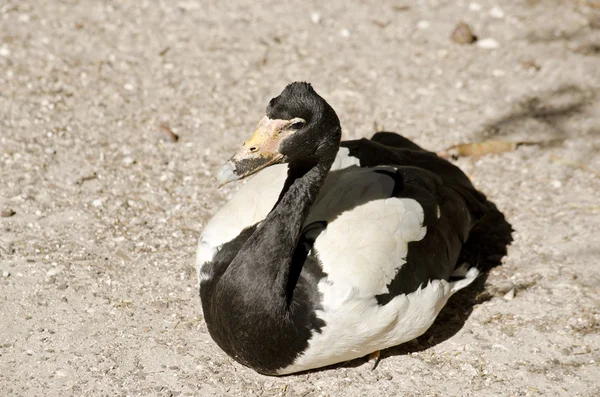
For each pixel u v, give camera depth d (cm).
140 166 1189
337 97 1358
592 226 1114
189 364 887
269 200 899
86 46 1432
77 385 850
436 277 885
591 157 1252
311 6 1605
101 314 941
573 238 1095
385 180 917
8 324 916
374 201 889
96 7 1548
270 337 819
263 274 816
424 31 1545
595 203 1160
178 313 952
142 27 1501
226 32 1505
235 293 820
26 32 1447
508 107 1358
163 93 1343
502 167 1233
